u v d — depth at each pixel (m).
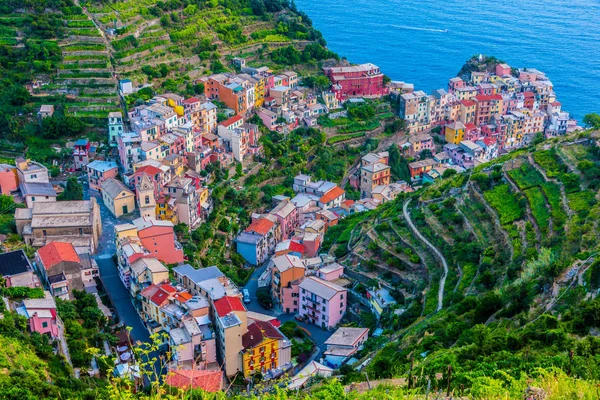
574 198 136.62
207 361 126.19
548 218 134.00
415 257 150.25
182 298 132.12
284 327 144.00
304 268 155.50
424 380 85.00
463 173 177.12
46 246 140.12
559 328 92.25
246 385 125.00
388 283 150.00
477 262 137.62
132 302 139.75
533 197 143.88
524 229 135.62
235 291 138.12
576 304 101.19
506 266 128.50
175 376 95.31
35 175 170.00
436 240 152.12
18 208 155.38
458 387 78.44
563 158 152.62
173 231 154.88
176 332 124.38
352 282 155.75
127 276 141.00
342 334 135.50
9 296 118.62
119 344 125.25
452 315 117.50
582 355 82.12
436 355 100.75
